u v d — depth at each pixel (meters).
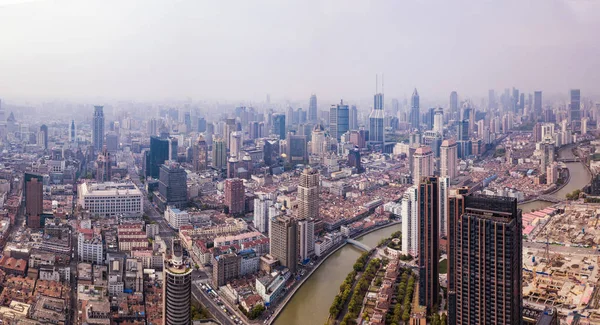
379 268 155.62
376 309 127.56
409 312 124.06
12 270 141.00
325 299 142.00
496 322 90.38
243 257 155.88
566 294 111.00
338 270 162.38
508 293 88.81
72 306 127.00
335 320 126.25
